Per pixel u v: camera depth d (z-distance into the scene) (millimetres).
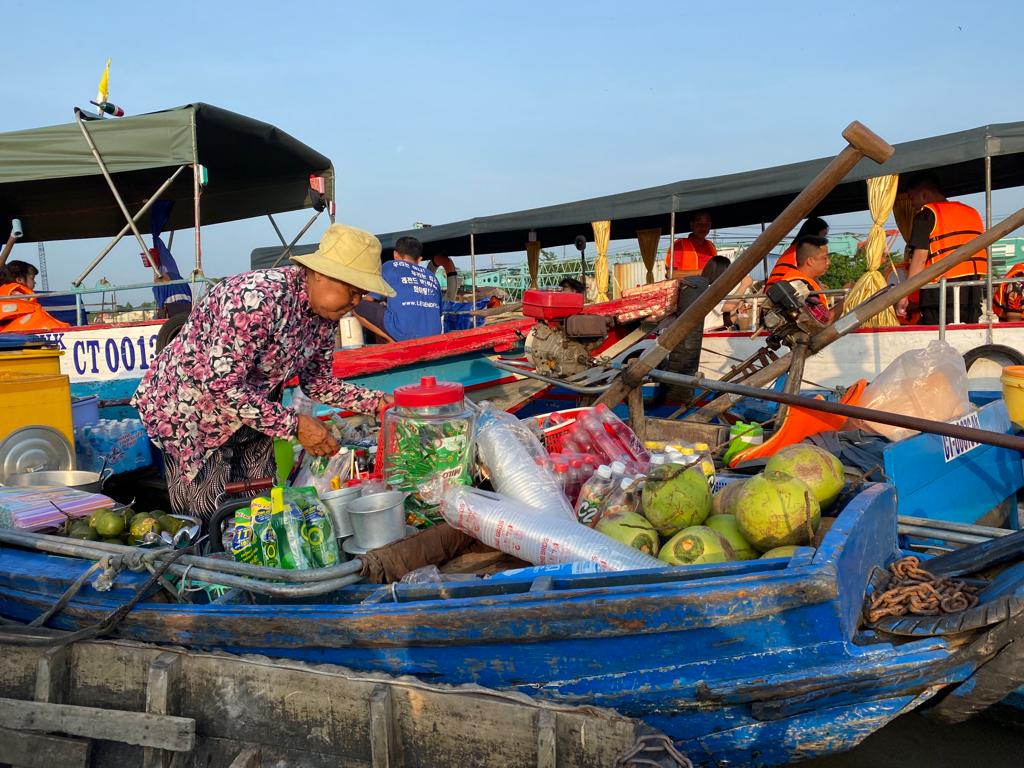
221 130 7395
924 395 3963
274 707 2590
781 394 3887
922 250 6938
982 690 2258
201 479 3562
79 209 10711
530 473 3258
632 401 4547
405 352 6523
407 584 2674
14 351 4758
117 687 2801
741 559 2986
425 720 2422
